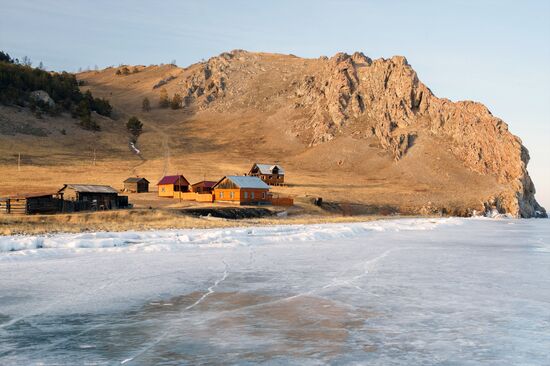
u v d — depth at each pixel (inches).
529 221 4468.5
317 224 2635.3
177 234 1774.1
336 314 727.7
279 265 1192.2
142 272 1055.6
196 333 626.5
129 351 551.8
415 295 866.8
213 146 7332.7
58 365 503.5
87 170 4901.6
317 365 511.5
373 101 7770.7
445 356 545.0
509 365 517.7
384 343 591.2
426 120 7190.0
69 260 1198.3
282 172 4985.2
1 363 507.8
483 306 785.6
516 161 6097.4
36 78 7608.3
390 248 1624.0
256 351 555.5
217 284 946.7
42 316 702.5
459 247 1712.6
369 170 6235.2
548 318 713.6
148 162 5787.4
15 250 1328.7
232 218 2773.1
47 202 2437.3
